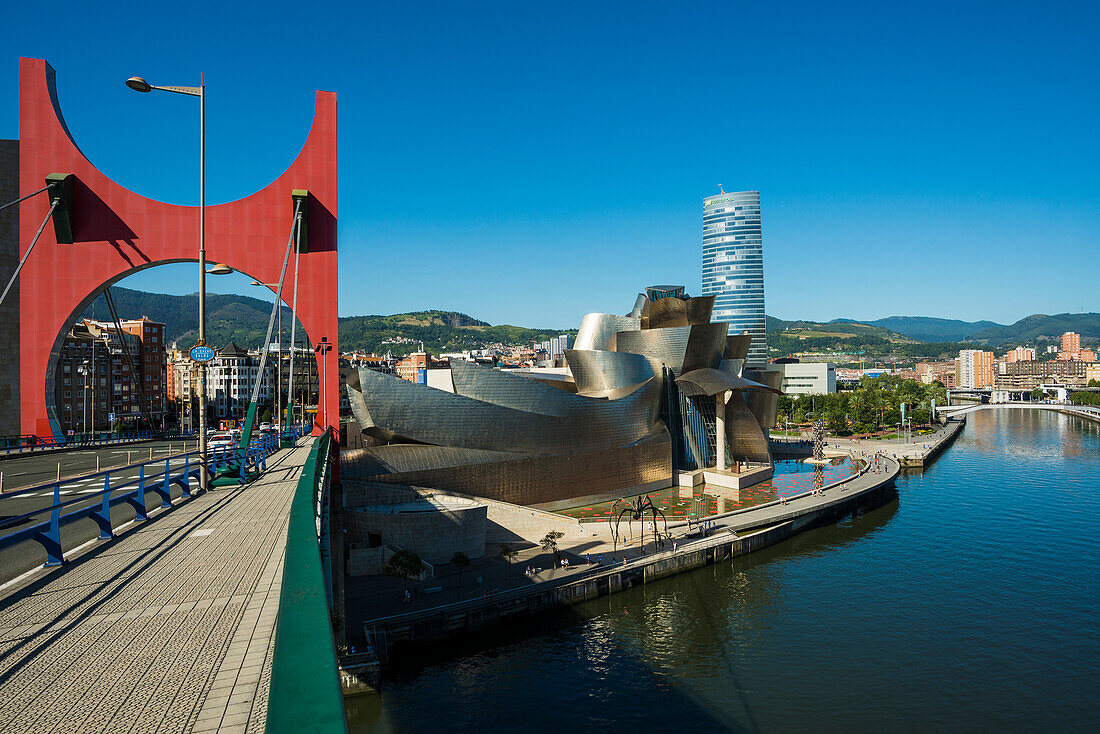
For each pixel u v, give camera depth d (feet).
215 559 47.29
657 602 183.32
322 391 173.68
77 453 158.81
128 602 37.19
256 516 65.31
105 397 407.85
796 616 174.19
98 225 168.96
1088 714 127.75
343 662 129.29
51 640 31.22
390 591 170.40
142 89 93.40
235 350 545.44
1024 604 181.78
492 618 162.09
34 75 168.55
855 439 532.32
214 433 267.59
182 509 69.97
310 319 174.60
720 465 328.90
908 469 407.85
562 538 221.05
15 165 178.91
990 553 227.61
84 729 22.59
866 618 172.76
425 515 192.34
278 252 175.22
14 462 137.69
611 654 152.56
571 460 263.08
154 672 27.45
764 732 122.11
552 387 254.68
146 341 456.45
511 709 129.08
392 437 232.94
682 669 145.48
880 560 220.43
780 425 647.97
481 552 201.98
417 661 148.25
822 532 256.11
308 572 25.02
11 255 177.27
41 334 165.27
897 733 121.80
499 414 239.50
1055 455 470.80
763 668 145.89
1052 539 243.60
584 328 347.77
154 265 173.37
